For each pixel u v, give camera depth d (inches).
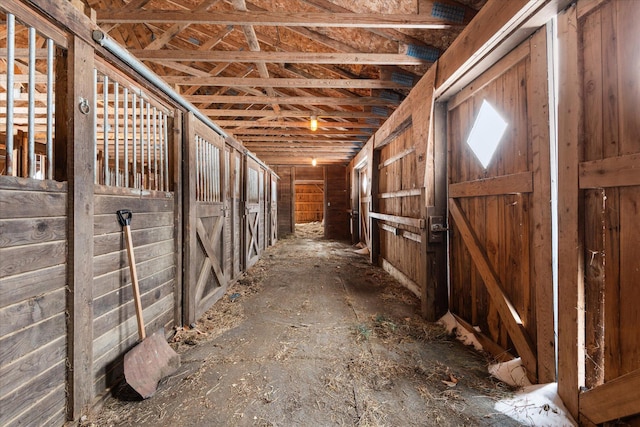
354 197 322.0
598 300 51.2
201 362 78.7
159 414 59.1
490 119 82.2
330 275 179.8
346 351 85.0
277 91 175.9
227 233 146.3
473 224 92.1
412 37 104.8
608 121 47.9
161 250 88.7
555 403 58.1
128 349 71.6
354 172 323.0
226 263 143.4
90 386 58.1
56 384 51.1
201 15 89.6
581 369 53.8
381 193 203.8
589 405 51.5
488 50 72.7
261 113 183.0
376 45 116.7
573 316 54.6
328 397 64.6
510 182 72.4
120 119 148.5
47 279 49.1
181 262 99.0
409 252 149.2
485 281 83.0
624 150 45.5
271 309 120.1
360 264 214.4
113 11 88.0
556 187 60.9
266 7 111.0
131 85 74.4
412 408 61.1
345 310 119.0
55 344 50.8
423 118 109.9
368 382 70.1
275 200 339.3
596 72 49.9
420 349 86.4
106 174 66.1
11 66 43.2
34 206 46.7
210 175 125.8
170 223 94.4
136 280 69.9
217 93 192.1
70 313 53.3
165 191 91.4
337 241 349.7
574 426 53.8
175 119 97.2
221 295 134.3
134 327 74.0
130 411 59.8
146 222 80.7
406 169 150.3
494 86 80.5
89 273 57.2
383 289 149.7
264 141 262.2
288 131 228.7
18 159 175.0
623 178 44.9
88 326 57.1
